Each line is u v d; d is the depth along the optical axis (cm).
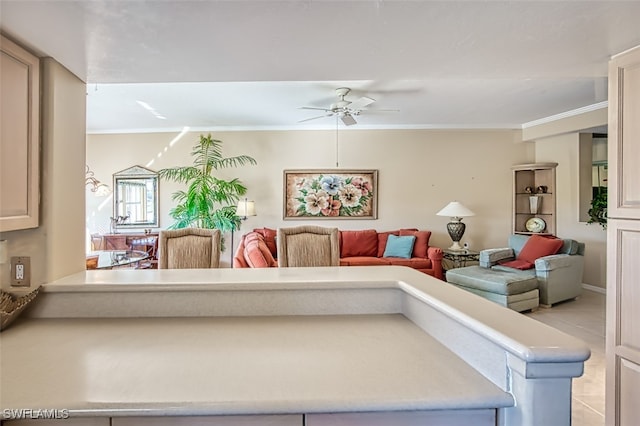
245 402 85
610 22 141
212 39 151
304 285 159
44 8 123
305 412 85
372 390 90
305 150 622
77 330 138
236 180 612
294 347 120
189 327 142
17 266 155
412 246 562
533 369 84
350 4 126
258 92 418
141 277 170
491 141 627
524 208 620
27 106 147
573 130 522
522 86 400
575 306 456
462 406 87
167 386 93
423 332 136
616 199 178
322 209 623
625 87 172
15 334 133
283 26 141
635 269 169
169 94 424
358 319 153
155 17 131
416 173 627
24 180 146
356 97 440
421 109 505
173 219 627
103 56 162
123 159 628
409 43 158
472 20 139
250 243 392
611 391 180
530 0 125
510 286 414
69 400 86
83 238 185
